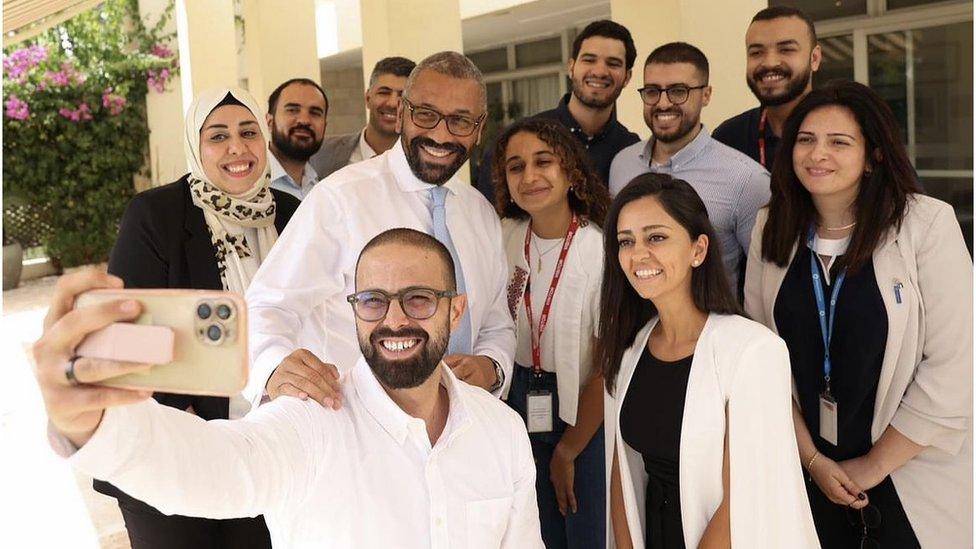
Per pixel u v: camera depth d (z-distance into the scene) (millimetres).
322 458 1772
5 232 13484
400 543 1786
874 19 6840
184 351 1111
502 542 1978
